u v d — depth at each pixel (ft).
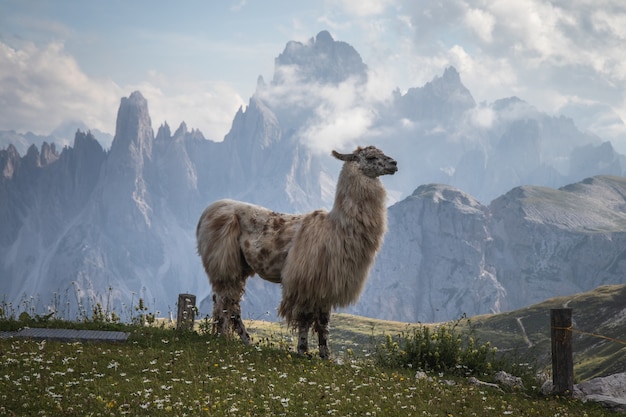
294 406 37.29
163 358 46.01
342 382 43.93
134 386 39.04
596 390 49.39
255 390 39.83
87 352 46.91
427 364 54.29
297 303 53.11
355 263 52.85
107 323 57.26
